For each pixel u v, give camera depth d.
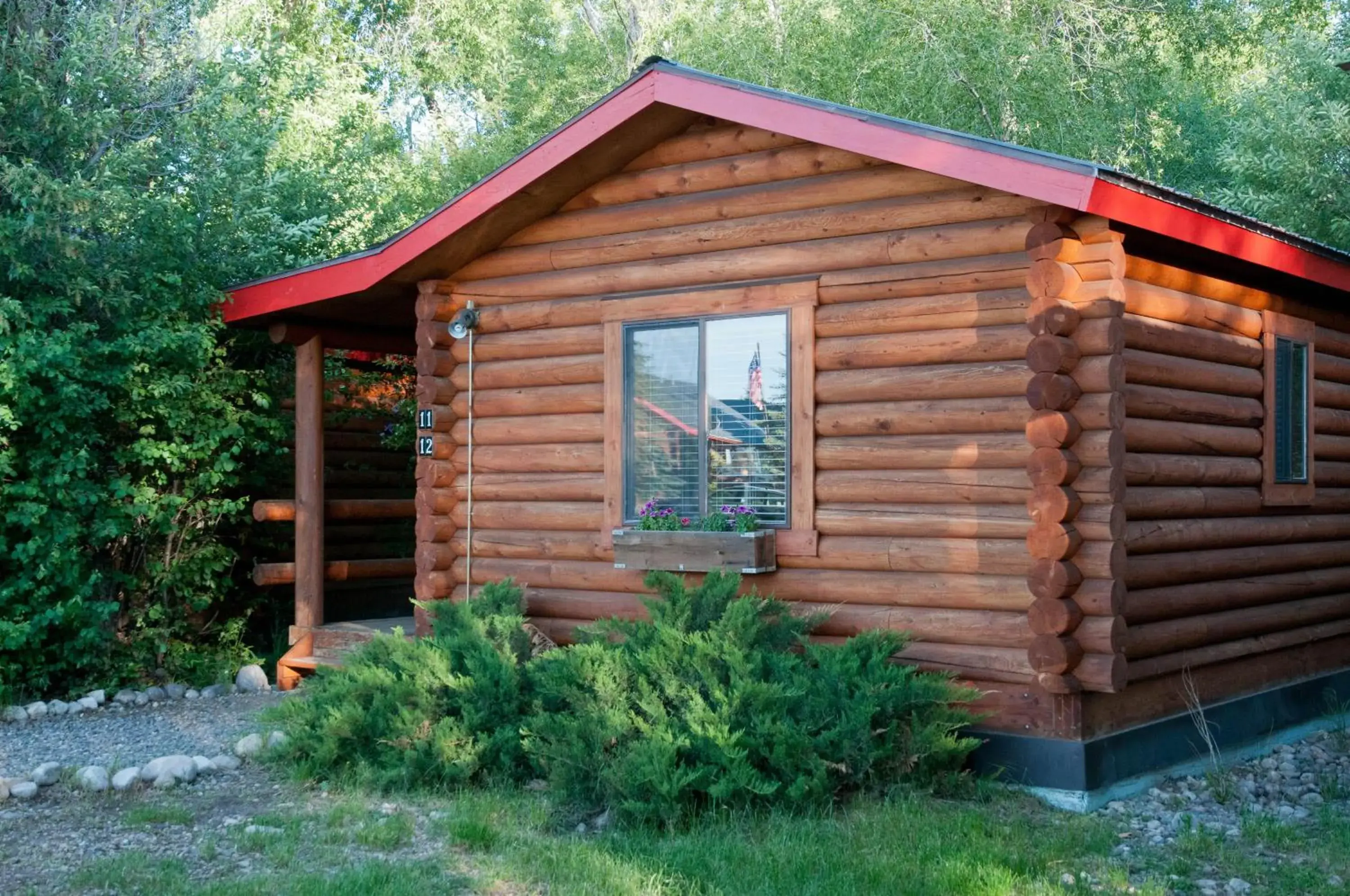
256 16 23.17
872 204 8.23
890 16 19.39
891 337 8.03
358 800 7.36
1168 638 7.93
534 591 9.73
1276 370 9.35
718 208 8.88
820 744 6.99
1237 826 6.80
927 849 6.13
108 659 11.29
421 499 10.15
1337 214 16.66
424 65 27.17
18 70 11.15
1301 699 9.65
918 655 7.82
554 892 5.71
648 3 25.28
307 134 19.23
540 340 9.71
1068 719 7.23
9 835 6.77
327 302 11.10
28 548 10.40
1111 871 5.88
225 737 9.30
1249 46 22.69
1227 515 8.73
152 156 11.89
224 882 5.88
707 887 5.74
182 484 12.02
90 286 10.86
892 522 8.00
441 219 9.55
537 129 23.69
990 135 19.42
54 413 10.52
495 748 7.68
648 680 7.57
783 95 7.96
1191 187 22.19
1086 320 7.33
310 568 11.74
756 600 7.91
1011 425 7.57
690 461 8.92
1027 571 7.45
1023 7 20.12
